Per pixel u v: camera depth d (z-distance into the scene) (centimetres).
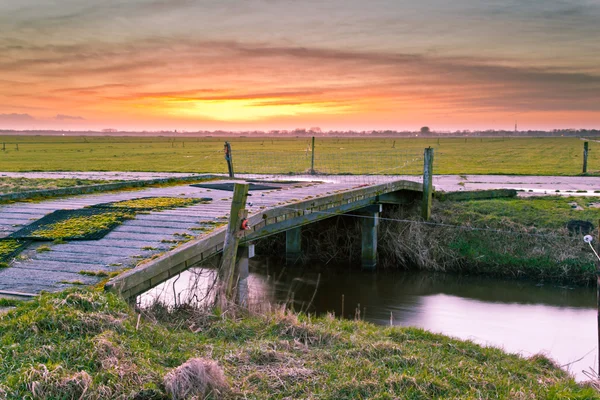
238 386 515
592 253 1634
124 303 634
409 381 538
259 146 8994
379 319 1271
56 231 972
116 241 919
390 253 1841
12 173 2941
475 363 643
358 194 1557
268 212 1091
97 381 466
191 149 7550
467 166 4044
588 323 1251
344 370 562
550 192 2270
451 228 1845
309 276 1689
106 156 5484
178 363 538
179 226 1035
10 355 486
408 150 7000
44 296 616
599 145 9669
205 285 1109
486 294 1498
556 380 625
